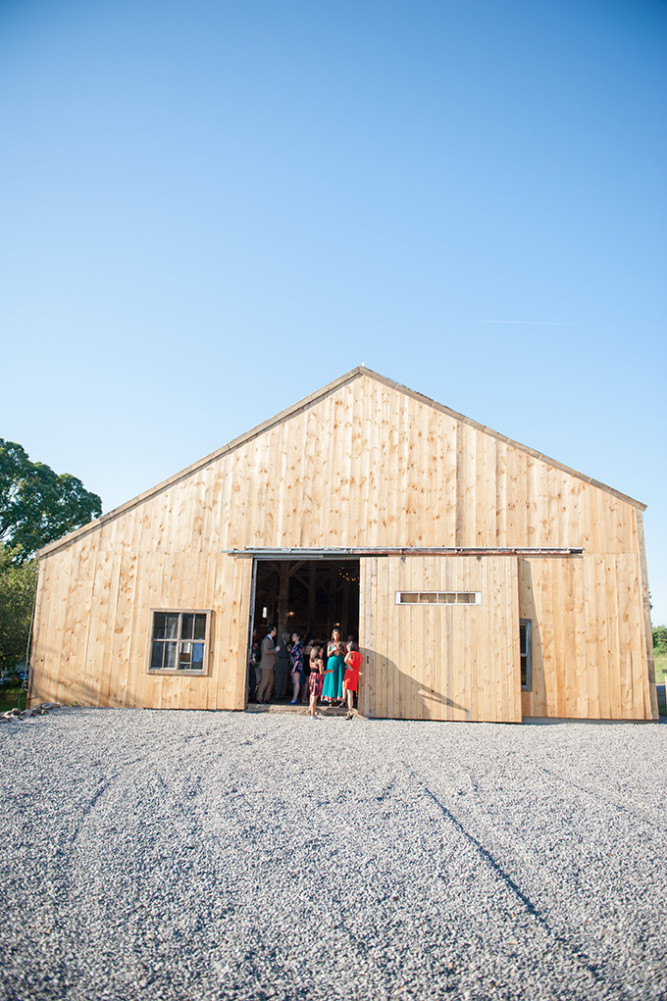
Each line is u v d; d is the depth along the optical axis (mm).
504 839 5676
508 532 13672
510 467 13922
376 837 5688
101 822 5879
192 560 14484
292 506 14508
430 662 13258
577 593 13227
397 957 3818
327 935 4039
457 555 13703
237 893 4566
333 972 3658
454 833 5809
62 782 7141
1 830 5566
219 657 13969
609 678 12812
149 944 3887
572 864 5148
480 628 13234
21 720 11508
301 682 16172
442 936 4051
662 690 24031
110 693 14086
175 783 7254
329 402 14906
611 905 4461
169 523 14727
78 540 14867
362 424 14695
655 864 5164
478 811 6441
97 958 3727
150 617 14320
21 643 23047
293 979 3592
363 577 13867
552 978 3615
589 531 13391
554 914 4336
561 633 13141
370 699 13266
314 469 14617
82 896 4449
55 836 5492
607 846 5535
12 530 38781
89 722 11578
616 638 12930
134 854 5180
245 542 14469
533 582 13422
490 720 12805
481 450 14117
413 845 5512
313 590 22797
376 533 14141
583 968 3711
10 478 38594
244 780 7492
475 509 13891
